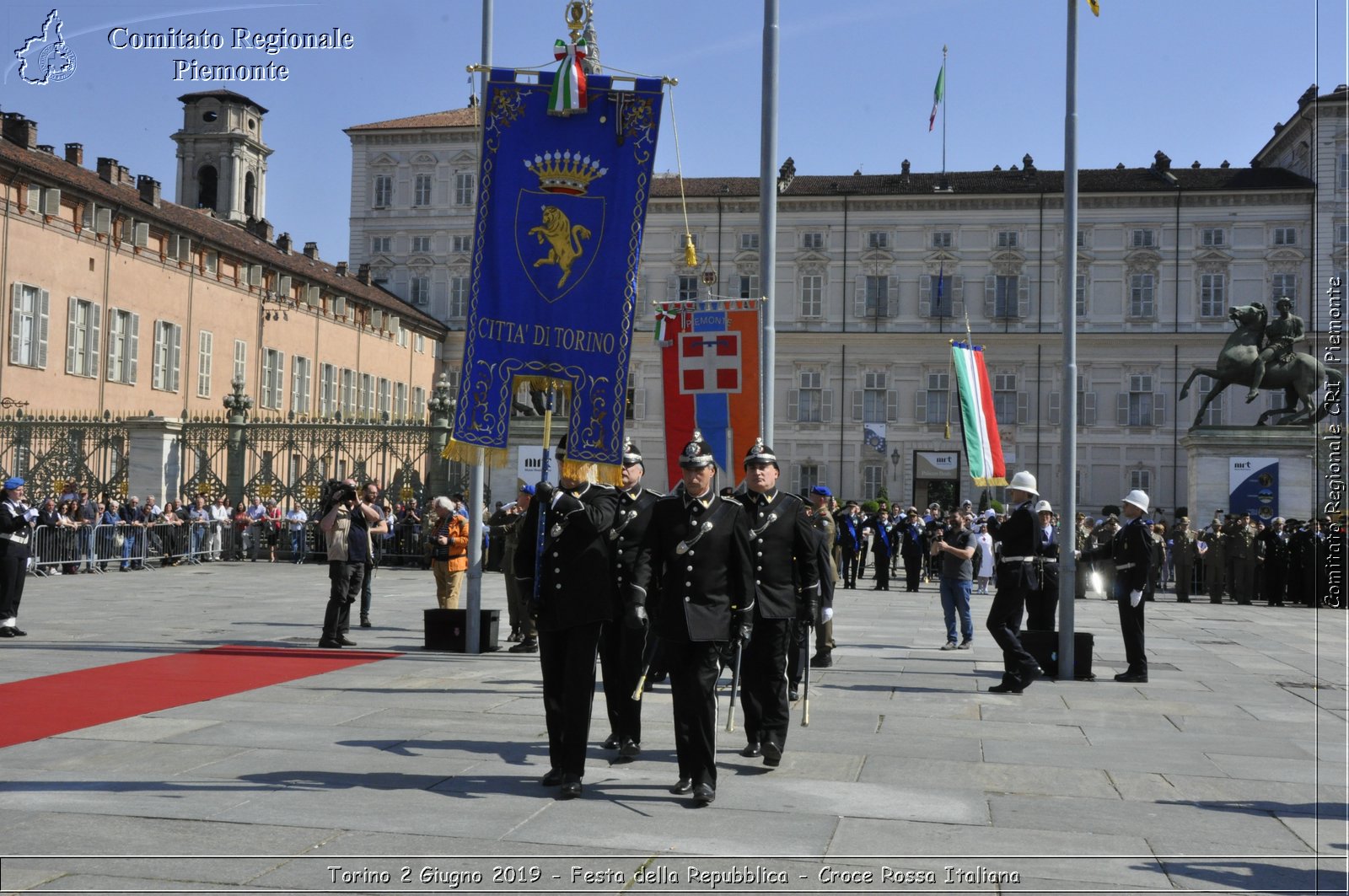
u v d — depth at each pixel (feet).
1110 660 55.47
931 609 85.61
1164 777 29.22
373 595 85.81
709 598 26.66
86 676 42.98
